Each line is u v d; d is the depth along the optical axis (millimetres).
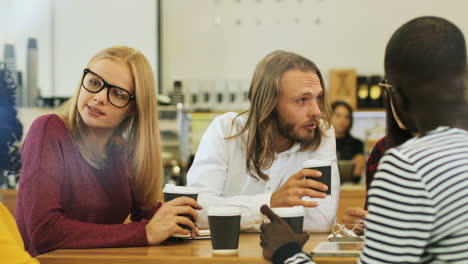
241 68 5695
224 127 1996
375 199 1032
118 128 1722
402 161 1024
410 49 1073
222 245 1312
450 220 997
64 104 1707
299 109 1855
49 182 1490
